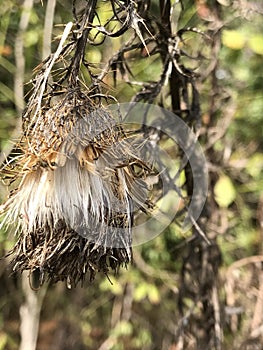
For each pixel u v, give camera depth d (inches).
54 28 39.0
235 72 39.4
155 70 35.2
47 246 24.3
